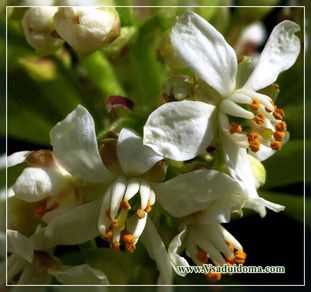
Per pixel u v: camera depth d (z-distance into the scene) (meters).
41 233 0.13
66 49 0.16
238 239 0.15
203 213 0.13
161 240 0.13
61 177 0.13
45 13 0.14
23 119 0.15
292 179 0.15
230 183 0.13
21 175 0.13
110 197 0.13
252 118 0.13
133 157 0.13
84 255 0.14
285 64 0.14
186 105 0.13
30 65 0.15
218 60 0.13
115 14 0.14
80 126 0.13
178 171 0.13
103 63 0.16
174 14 0.15
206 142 0.13
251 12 0.16
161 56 0.14
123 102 0.14
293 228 0.15
